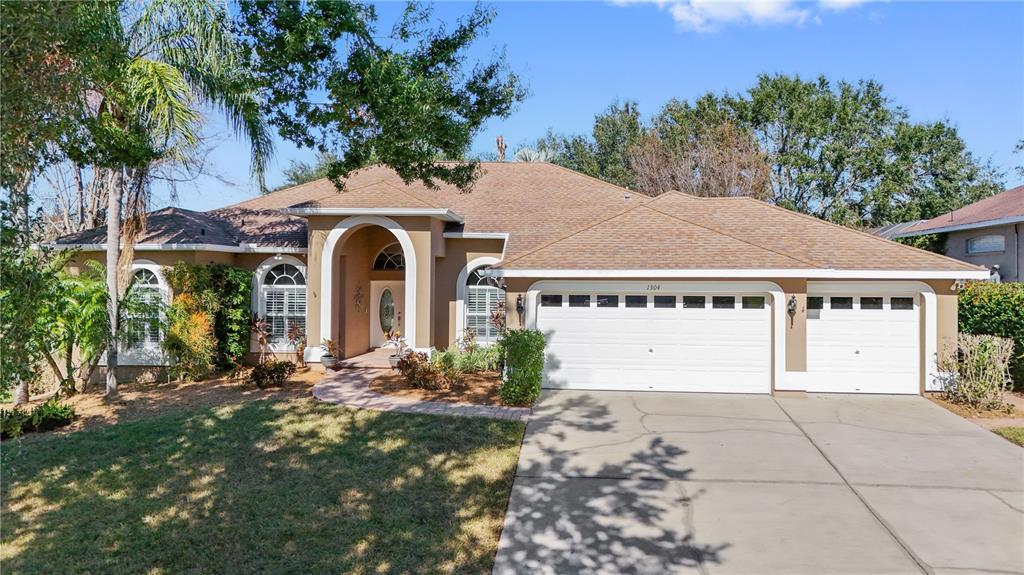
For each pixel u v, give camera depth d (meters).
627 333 13.95
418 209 16.58
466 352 16.56
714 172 35.88
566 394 13.51
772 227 15.88
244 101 12.34
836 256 13.88
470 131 11.66
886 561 5.83
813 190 39.12
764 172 35.97
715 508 7.11
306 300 18.16
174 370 15.50
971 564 5.77
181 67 12.98
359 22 10.06
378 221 17.02
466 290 18.53
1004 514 6.96
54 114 5.69
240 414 11.43
